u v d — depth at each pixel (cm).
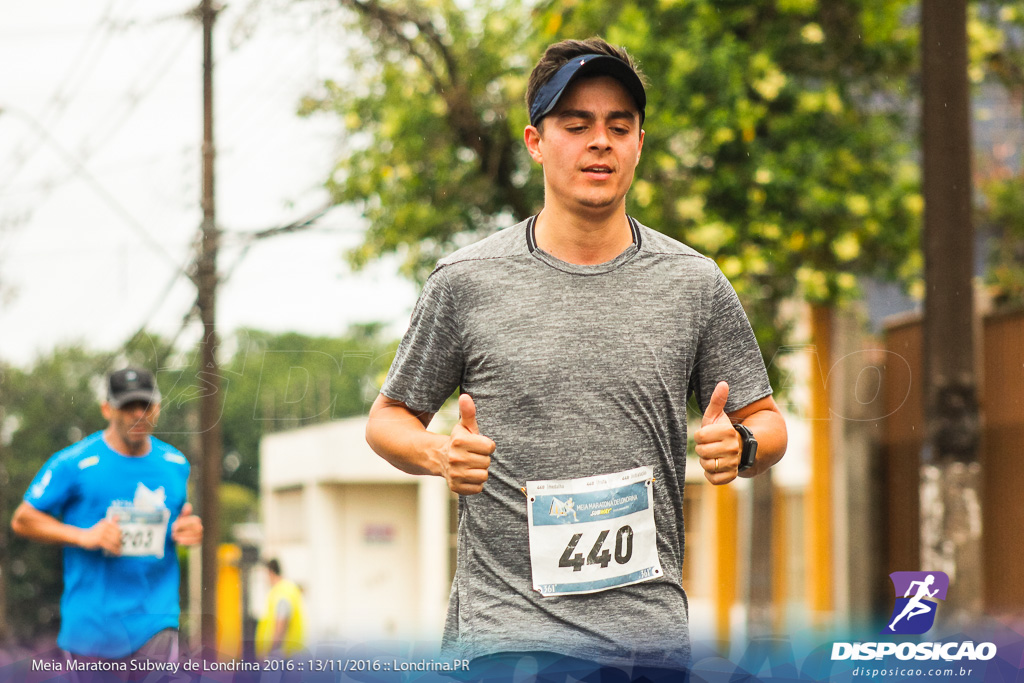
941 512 1445
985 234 2572
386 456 605
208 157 1806
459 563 604
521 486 573
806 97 1967
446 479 557
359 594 4034
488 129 2009
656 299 578
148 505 1001
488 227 2098
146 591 998
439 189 2002
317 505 4062
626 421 570
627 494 570
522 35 2008
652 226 1858
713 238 1830
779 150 2019
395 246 1969
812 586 2412
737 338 599
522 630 565
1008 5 2192
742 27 2020
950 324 1466
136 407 983
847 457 2322
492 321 578
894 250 2084
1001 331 2039
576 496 568
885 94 2194
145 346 1049
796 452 2169
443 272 596
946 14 1492
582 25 1923
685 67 1870
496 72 1998
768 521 2127
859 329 2028
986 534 2030
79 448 998
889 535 2272
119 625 983
